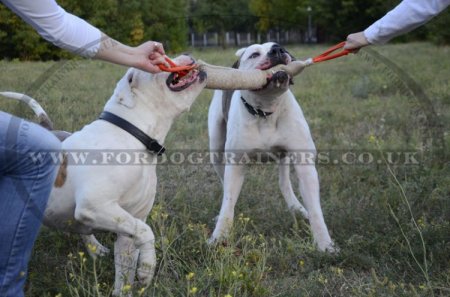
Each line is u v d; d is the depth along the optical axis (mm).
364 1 18906
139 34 12703
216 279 3012
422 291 2820
